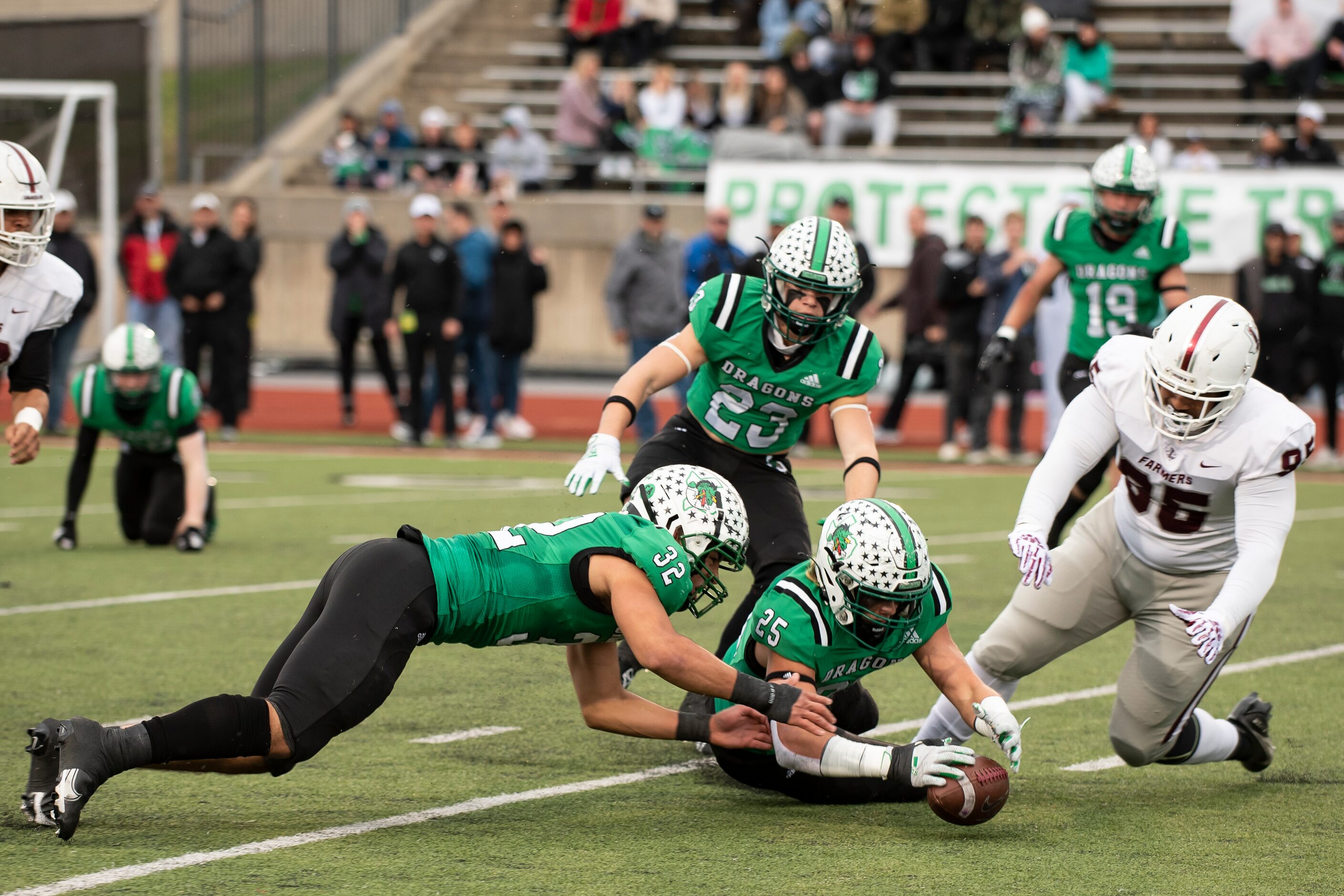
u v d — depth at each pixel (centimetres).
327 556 2706
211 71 7438
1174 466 1370
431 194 6197
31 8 7531
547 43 7512
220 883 1130
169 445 2772
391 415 5472
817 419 5009
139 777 1438
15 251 1544
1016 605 1477
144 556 2716
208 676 1839
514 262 4484
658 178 6175
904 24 6506
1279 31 6306
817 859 1217
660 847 1245
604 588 1264
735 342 1563
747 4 6975
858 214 5600
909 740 1627
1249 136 6253
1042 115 6069
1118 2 6981
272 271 6550
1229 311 1306
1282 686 1906
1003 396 5425
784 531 1573
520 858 1208
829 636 1310
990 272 4247
